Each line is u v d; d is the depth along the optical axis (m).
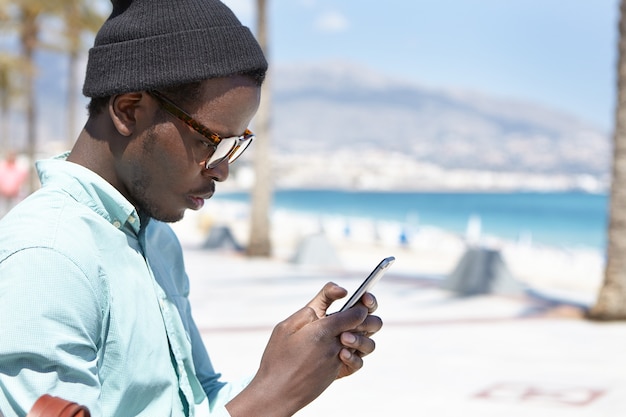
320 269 15.58
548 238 56.78
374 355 7.91
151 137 1.54
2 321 1.34
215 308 10.59
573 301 11.40
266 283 13.20
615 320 9.88
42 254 1.40
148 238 1.83
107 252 1.51
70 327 1.39
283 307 10.72
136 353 1.53
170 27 1.50
